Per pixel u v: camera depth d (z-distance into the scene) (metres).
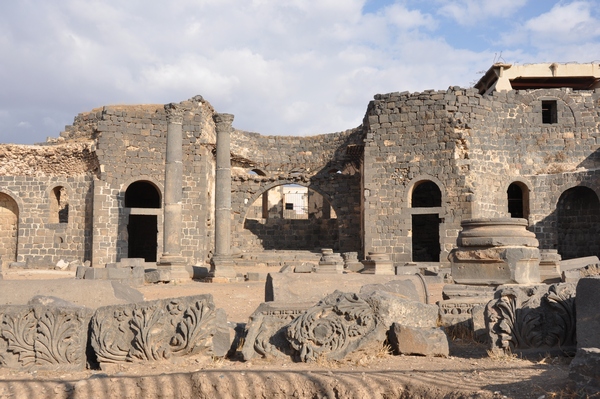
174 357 9.42
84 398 7.82
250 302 17.48
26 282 11.98
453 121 35.16
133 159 36.16
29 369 9.12
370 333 9.48
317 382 8.01
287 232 45.66
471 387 7.29
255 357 9.63
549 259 21.50
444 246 34.50
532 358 9.23
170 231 27.89
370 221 36.00
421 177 35.41
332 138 44.41
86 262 34.25
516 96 37.31
